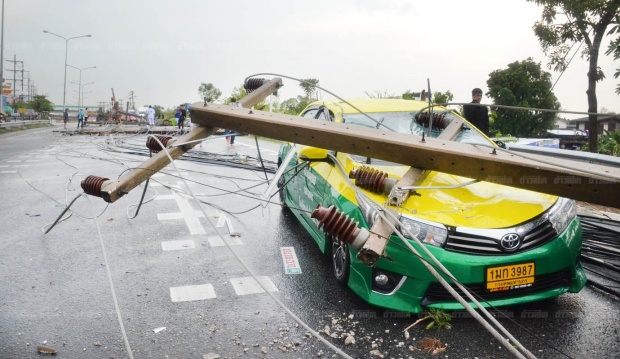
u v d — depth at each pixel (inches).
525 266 124.7
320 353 117.0
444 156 116.9
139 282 165.3
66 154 547.2
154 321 136.0
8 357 116.7
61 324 134.5
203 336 127.1
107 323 135.0
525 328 127.5
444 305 127.3
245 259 188.9
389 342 122.2
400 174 153.5
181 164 427.8
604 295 150.3
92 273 174.2
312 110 239.5
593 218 225.6
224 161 427.2
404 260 125.9
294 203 222.5
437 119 181.3
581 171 100.2
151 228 235.1
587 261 177.2
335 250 159.5
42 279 168.9
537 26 429.1
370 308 142.3
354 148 125.5
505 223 127.6
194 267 179.9
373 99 219.0
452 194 140.7
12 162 503.5
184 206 282.2
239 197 308.7
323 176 171.5
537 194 143.4
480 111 294.8
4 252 199.3
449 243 123.7
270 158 489.4
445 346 119.6
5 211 273.3
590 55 424.8
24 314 140.9
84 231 230.8
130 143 621.6
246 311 141.9
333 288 158.4
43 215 263.3
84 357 117.0
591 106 442.3
